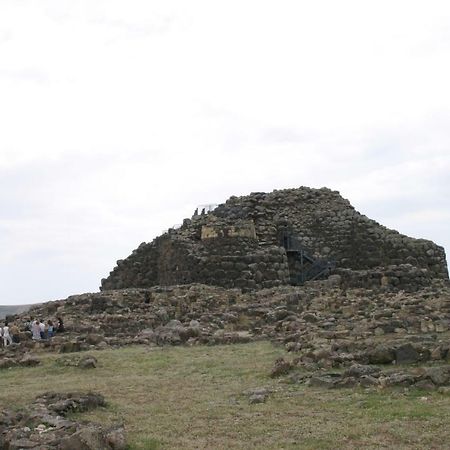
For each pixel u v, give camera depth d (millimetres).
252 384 20500
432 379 17500
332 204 58375
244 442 14227
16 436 14305
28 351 31109
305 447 13516
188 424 15930
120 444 13938
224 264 48156
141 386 21250
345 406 16422
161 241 55344
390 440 13586
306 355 22406
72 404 17469
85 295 46250
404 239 55000
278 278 49031
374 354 20734
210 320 36594
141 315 38844
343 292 42594
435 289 43656
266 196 58969
